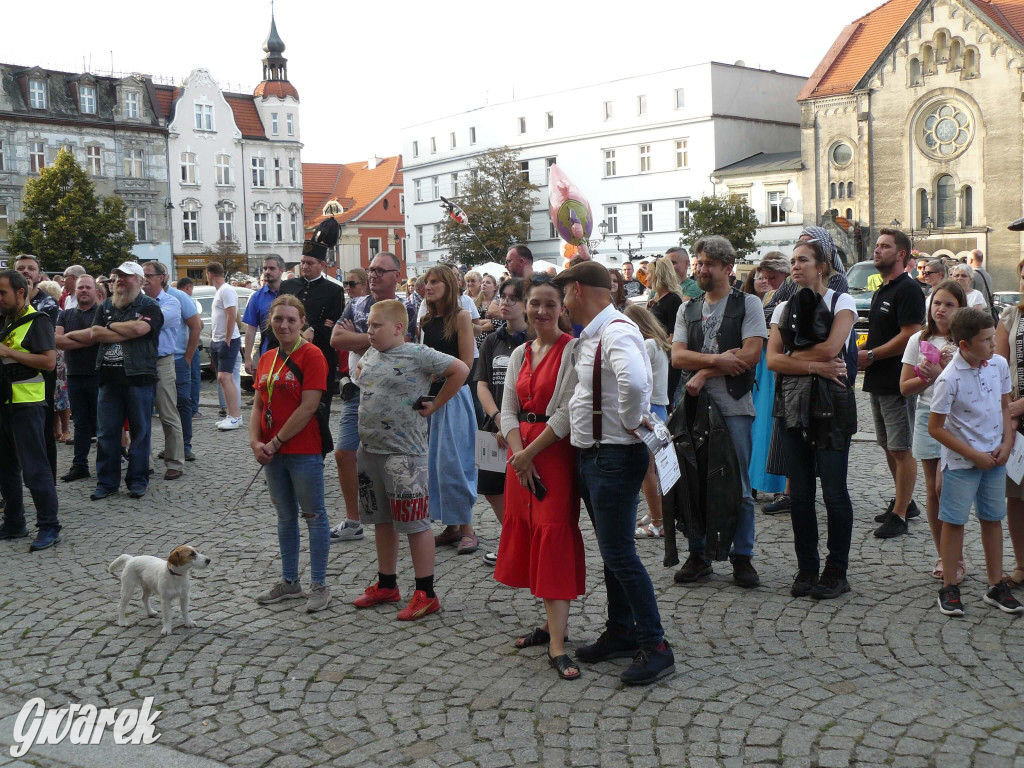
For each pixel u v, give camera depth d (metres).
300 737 4.00
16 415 7.12
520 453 4.53
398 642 5.04
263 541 7.16
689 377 5.77
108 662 4.89
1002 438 5.20
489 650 4.88
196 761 3.83
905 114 47.44
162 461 10.57
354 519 7.17
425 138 73.62
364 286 7.84
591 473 4.38
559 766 3.66
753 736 3.83
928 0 46.09
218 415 14.26
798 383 5.44
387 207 80.62
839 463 5.41
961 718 3.92
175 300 9.76
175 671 4.75
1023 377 5.59
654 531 6.97
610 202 60.62
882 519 7.13
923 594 5.50
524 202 60.69
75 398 9.74
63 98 58.59
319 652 4.93
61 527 7.64
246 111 67.69
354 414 6.99
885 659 4.57
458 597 5.75
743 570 5.76
